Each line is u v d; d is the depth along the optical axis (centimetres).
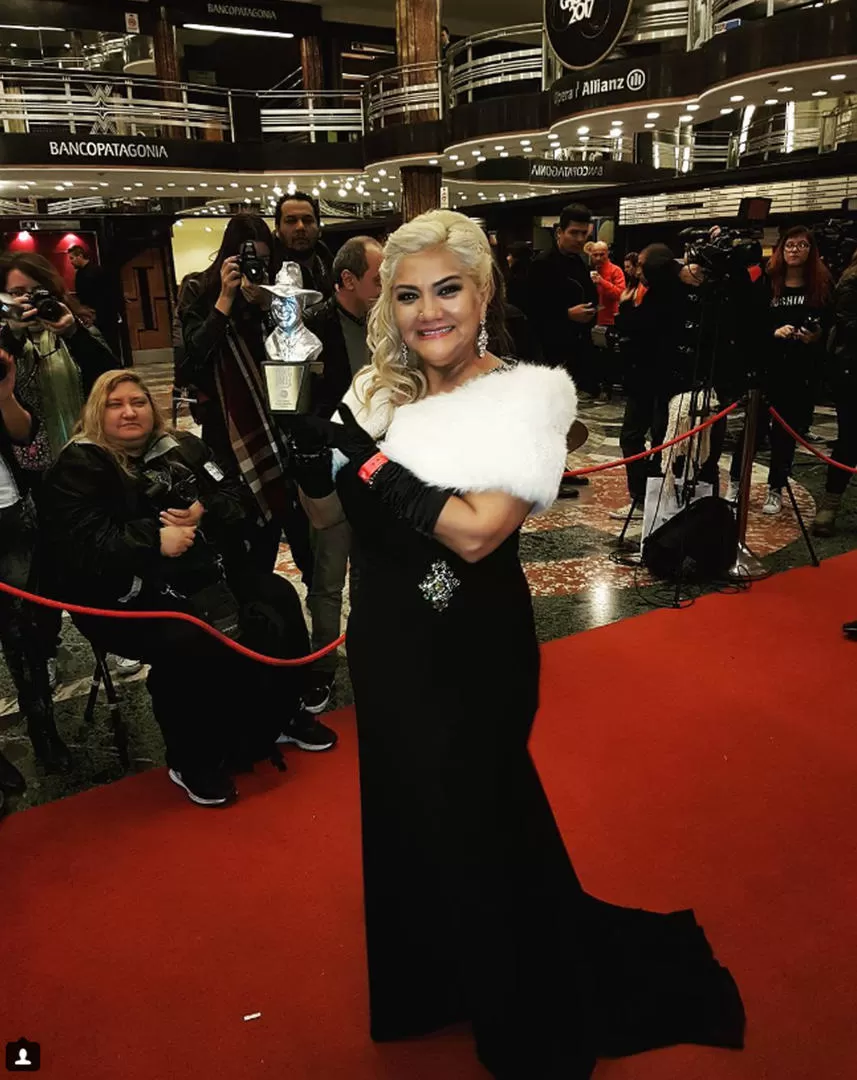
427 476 132
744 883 224
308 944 208
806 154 1126
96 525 256
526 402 134
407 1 1187
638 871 229
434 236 135
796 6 639
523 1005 162
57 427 347
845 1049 175
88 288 1024
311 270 356
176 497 258
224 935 211
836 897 218
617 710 313
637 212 1318
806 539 458
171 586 260
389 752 153
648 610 406
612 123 820
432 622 146
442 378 148
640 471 506
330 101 1738
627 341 496
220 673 258
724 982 187
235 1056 179
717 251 394
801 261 511
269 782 277
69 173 1224
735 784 267
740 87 656
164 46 1589
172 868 236
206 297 302
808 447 471
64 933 212
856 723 301
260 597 279
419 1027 182
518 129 1006
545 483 132
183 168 1270
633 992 184
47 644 291
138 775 284
